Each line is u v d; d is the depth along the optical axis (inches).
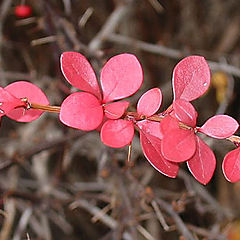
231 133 13.6
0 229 29.4
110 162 23.0
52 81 29.0
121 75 13.9
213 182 39.6
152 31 37.7
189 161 13.6
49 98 29.8
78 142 29.7
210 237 24.1
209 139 26.7
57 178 29.0
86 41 26.4
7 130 37.1
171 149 13.2
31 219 29.8
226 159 13.6
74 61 13.9
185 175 27.1
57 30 24.1
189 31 38.5
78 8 35.4
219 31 39.1
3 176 31.7
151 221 34.9
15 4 32.3
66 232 35.9
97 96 13.8
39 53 35.0
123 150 27.7
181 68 14.0
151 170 30.0
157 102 13.8
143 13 36.4
